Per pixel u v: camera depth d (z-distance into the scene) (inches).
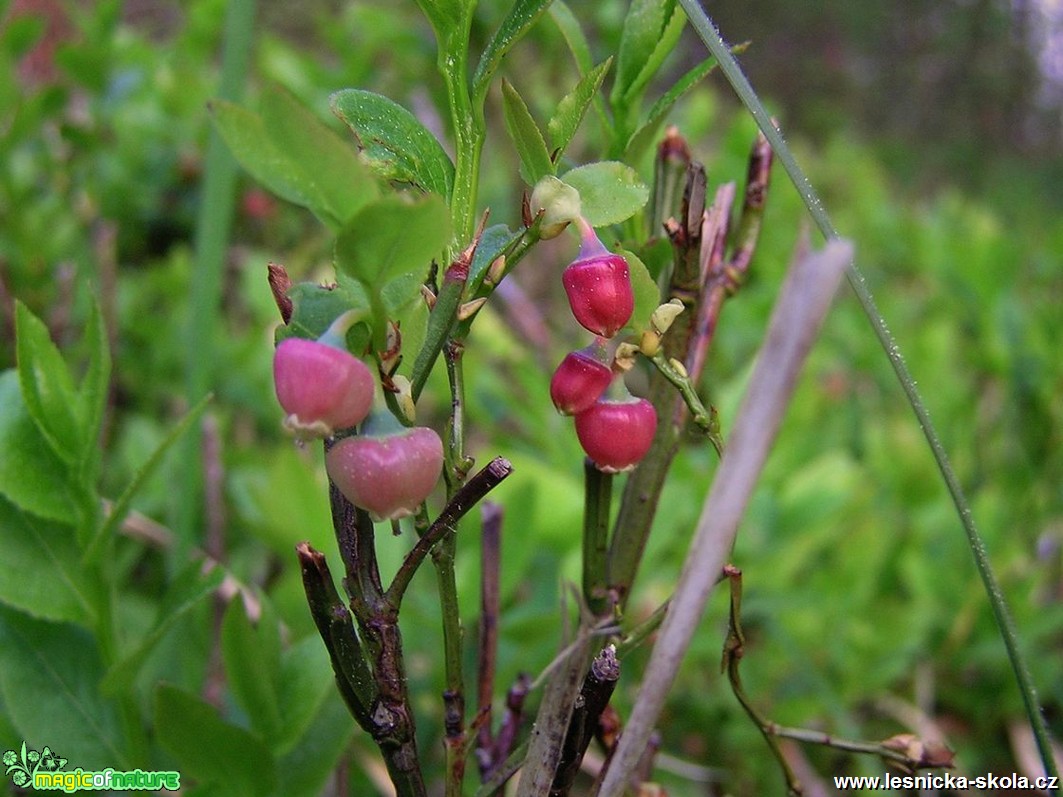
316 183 2.3
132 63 9.9
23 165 8.3
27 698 3.9
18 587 3.8
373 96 2.8
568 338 9.9
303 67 9.5
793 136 45.4
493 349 7.6
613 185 2.8
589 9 9.6
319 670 3.9
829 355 11.1
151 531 6.3
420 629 5.6
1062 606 7.7
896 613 7.2
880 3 50.2
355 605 2.7
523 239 2.8
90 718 3.9
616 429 2.9
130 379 8.8
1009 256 10.7
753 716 3.6
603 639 3.4
